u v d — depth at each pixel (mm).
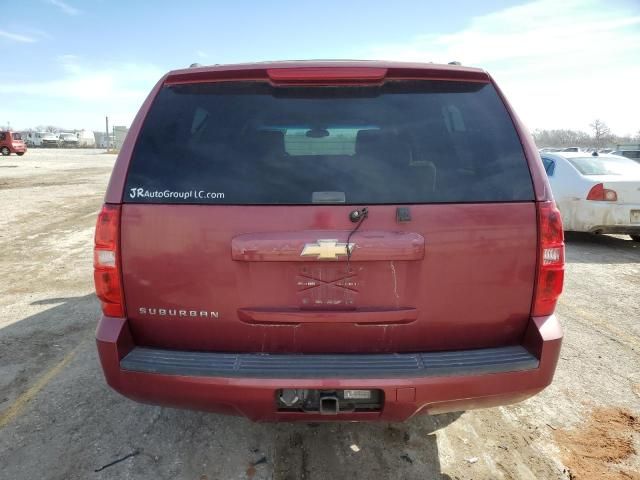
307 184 2070
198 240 2057
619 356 3916
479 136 2178
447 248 2051
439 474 2529
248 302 2086
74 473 2514
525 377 2090
